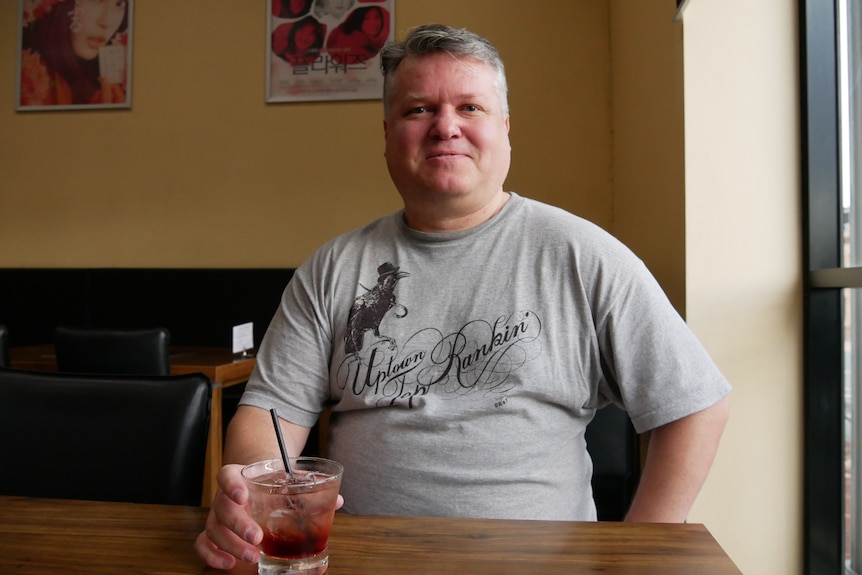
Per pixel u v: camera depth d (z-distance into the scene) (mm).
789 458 1813
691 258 1847
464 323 1177
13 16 3746
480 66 1218
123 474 1053
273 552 675
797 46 1819
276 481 714
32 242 3752
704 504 1833
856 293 1722
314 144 3510
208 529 737
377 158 3469
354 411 1211
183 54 3607
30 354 2779
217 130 3584
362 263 1273
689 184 1851
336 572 670
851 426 1756
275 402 1229
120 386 1104
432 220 1260
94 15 3672
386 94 1274
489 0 3350
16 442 1084
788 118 1821
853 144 1725
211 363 2486
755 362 1821
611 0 3211
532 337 1153
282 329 1285
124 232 3672
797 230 1820
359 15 3457
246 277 3504
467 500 1108
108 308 3621
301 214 3527
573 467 1190
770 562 1818
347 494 1174
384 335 1205
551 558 705
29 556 721
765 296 1824
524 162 3324
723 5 1844
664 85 2090
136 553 734
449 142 1181
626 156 2855
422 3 3402
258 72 3549
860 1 1685
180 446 1055
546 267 1188
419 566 684
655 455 1121
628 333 1146
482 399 1138
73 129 3711
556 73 3311
